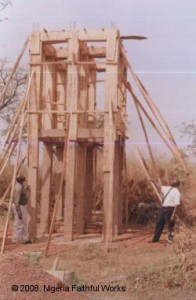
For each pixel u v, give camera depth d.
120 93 15.45
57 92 16.48
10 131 13.97
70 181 14.54
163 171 19.11
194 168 19.80
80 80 15.45
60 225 16.17
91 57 16.52
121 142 16.52
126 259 11.15
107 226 12.94
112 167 13.92
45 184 15.63
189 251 9.65
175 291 8.49
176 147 15.62
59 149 16.83
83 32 14.74
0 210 18.53
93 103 16.78
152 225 18.20
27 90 14.23
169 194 13.84
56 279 7.59
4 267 7.40
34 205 14.57
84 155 15.82
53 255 11.70
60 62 14.75
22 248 12.95
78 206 15.86
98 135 14.76
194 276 8.88
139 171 19.56
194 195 18.34
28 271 7.45
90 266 10.37
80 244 13.35
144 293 8.36
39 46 14.87
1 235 15.34
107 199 14.33
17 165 13.31
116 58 14.51
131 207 19.03
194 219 17.84
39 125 14.98
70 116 14.27
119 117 15.20
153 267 9.42
